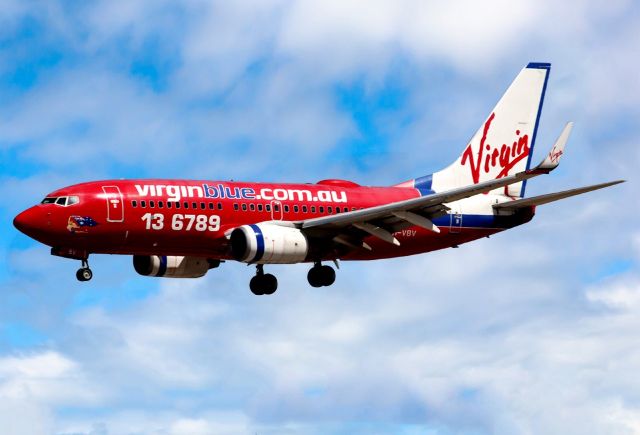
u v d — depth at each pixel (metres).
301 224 92.50
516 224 104.69
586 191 94.38
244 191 95.38
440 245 102.62
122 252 93.06
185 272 101.06
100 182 92.06
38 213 89.25
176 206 92.12
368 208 96.88
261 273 100.19
